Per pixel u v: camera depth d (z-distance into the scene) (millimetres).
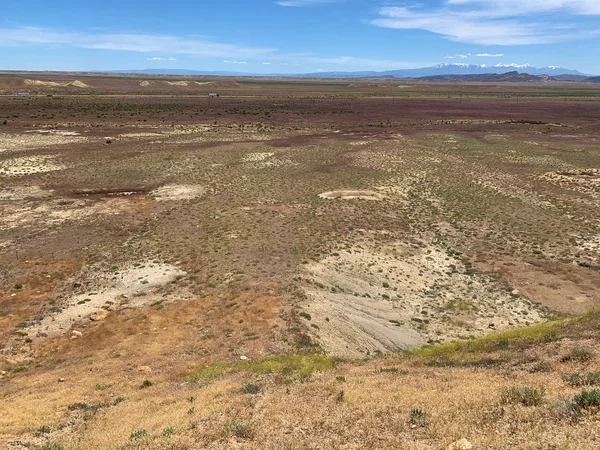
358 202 43406
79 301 25641
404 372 16391
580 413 9883
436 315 25219
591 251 32406
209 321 23172
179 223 37312
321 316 23344
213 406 13664
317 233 34906
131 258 30969
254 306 24219
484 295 27219
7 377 19109
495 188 49125
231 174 52906
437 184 50750
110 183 48500
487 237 35656
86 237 34562
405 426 10867
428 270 30359
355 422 11453
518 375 14047
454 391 12891
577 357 15258
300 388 14883
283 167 56969
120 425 13453
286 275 27750
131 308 24859
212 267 29188
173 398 15273
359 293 26922
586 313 23188
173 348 20922
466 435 9883
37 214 39344
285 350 20453
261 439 10945
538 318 24547
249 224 36812
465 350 19797
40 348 21438
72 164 55781
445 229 37469
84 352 20938
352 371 17016
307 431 11320
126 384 17609
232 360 19641
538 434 9117
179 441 11109
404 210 42094
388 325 23906
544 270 29828
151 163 56938
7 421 14422
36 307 25000
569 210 41562
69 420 14562
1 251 31875
